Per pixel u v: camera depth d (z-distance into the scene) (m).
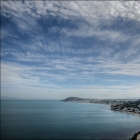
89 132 95.50
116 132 95.38
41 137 83.88
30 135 87.75
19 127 110.31
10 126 113.81
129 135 88.19
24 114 195.12
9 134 90.06
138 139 75.06
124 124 125.06
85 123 130.25
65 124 124.50
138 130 101.06
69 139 80.44
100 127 111.81
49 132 95.25
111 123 130.50
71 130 101.06
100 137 84.31
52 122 134.75
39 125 119.12
